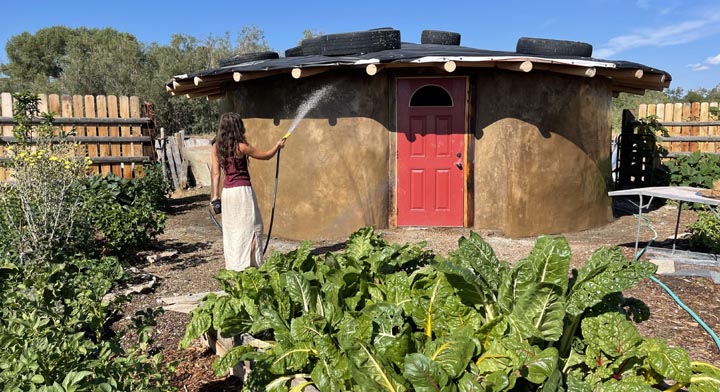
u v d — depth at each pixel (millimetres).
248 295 3309
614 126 27797
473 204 8172
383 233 7883
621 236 7879
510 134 7824
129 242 6691
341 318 2920
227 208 4906
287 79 7812
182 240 8023
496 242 7496
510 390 2488
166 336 4156
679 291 5031
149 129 11773
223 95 9445
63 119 10844
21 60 53062
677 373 2309
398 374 2398
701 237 6586
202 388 3258
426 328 2766
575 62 7066
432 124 8086
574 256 6586
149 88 26109
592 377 2451
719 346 3707
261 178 8258
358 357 2436
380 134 7965
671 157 13289
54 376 2396
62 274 3939
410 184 8203
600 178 8664
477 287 2588
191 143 15977
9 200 5832
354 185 7871
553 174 7988
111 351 2689
